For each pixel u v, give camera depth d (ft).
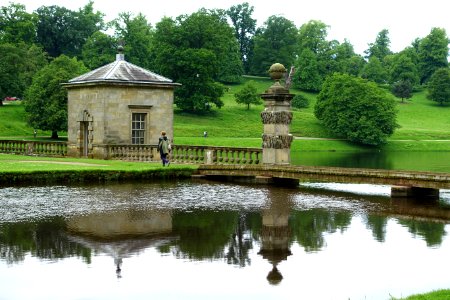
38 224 62.23
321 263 49.39
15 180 91.76
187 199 81.41
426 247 54.70
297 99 426.51
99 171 97.81
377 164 188.96
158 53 368.89
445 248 54.29
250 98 385.91
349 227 63.41
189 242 55.72
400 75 552.00
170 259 49.98
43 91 257.34
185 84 362.33
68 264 48.11
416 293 42.01
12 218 65.16
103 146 129.80
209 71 367.45
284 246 54.80
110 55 405.39
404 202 82.17
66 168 98.53
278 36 547.08
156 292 42.19
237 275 45.98
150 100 135.95
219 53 392.88
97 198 80.02
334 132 329.31
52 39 497.87
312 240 57.21
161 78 138.92
